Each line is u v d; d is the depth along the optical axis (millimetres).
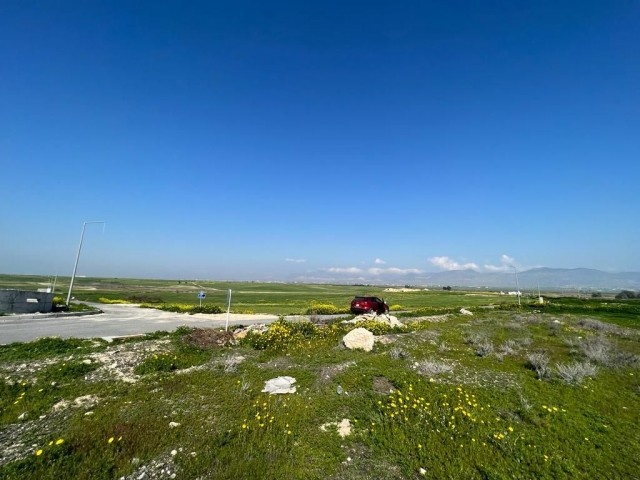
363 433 8023
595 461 7500
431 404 9461
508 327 24938
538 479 6766
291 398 9719
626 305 51125
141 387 10234
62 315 28938
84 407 8836
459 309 39719
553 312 41750
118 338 16812
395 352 14867
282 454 7020
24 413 8312
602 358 15258
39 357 12828
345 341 16234
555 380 12375
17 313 27578
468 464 7105
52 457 6457
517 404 10023
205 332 17688
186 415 8469
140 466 6430
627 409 10383
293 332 18156
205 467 6422
